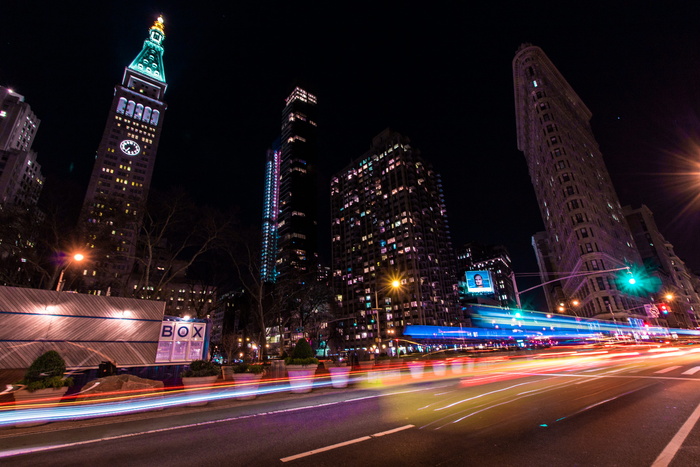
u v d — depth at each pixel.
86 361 17.53
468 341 119.94
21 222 29.98
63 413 8.80
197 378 10.80
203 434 7.15
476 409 8.76
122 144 123.81
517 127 125.25
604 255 75.50
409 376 19.00
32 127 125.88
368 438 6.48
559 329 98.38
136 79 144.50
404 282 120.44
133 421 8.54
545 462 4.88
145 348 19.34
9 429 7.69
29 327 16.55
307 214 199.12
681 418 6.85
